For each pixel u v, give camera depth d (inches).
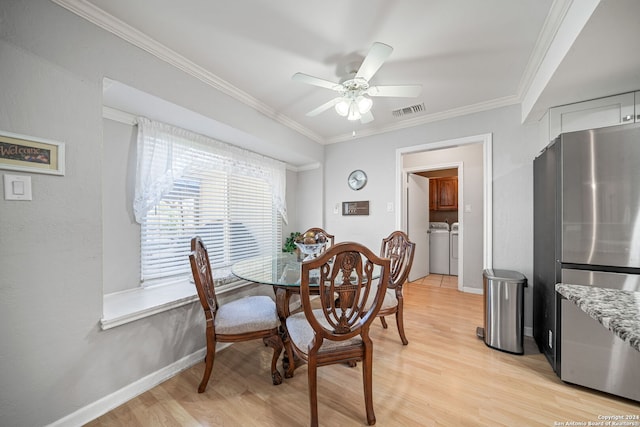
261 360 79.8
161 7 56.4
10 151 46.2
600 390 61.0
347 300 53.1
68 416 52.6
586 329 62.7
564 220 64.2
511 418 54.6
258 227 130.1
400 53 72.0
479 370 72.2
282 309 73.0
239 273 77.4
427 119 116.6
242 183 121.0
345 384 67.0
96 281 57.0
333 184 148.6
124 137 79.5
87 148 55.8
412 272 169.0
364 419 55.0
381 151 132.6
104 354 58.2
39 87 49.6
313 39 67.0
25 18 48.0
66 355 52.6
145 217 84.0
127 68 63.1
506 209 100.3
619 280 57.9
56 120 51.6
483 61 75.6
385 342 88.8
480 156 149.9
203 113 81.9
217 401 61.0
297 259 100.6
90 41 56.6
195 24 61.7
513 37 65.4
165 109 77.1
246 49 71.1
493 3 55.0
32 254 48.6
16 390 46.8
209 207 105.3
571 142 63.2
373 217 135.1
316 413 51.1
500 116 101.9
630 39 50.6
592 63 59.1
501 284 82.6
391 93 74.7
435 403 59.4
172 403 60.3
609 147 58.8
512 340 80.6
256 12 58.1
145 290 82.8
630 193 56.7
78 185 54.5
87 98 56.0
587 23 47.1
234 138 104.5
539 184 84.7
